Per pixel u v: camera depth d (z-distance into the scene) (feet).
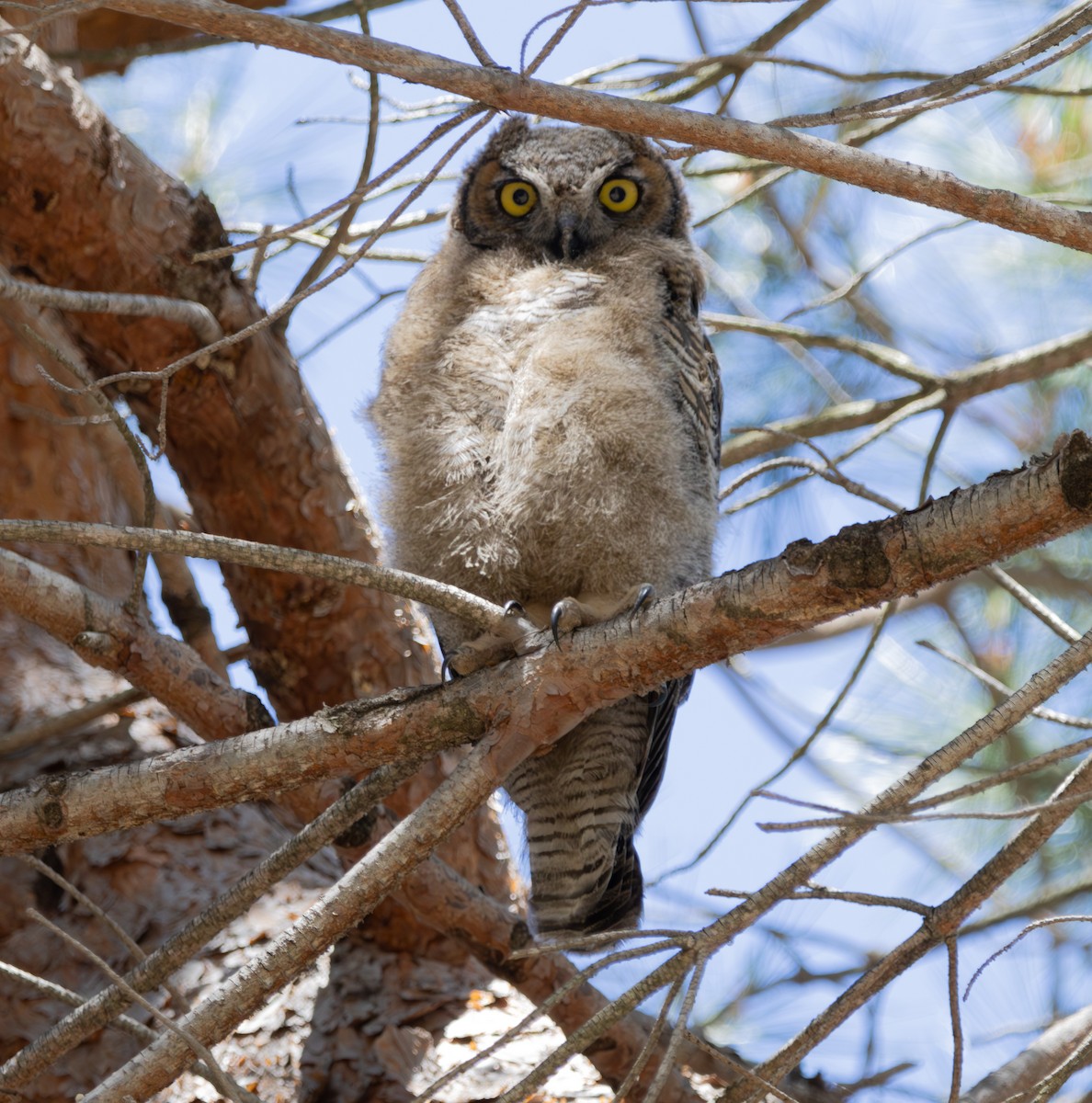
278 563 17.46
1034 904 32.58
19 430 32.94
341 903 18.31
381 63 15.62
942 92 16.11
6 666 31.65
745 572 18.17
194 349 30.48
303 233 31.04
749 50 28.48
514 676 19.38
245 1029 27.22
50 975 27.09
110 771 19.61
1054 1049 25.95
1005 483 16.28
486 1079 26.55
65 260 30.14
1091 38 16.71
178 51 28.94
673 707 29.37
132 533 16.62
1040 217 16.37
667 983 16.33
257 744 19.52
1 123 28.84
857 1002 17.54
